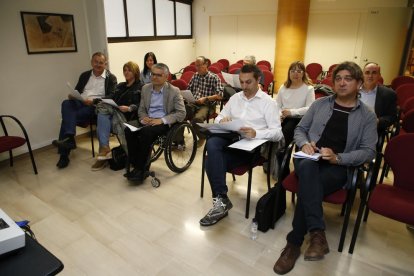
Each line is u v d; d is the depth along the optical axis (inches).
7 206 90.4
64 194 97.7
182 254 70.6
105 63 132.8
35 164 118.2
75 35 141.9
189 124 111.2
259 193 97.7
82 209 89.2
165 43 273.9
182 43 298.8
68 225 81.4
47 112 137.3
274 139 83.2
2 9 114.7
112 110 114.0
